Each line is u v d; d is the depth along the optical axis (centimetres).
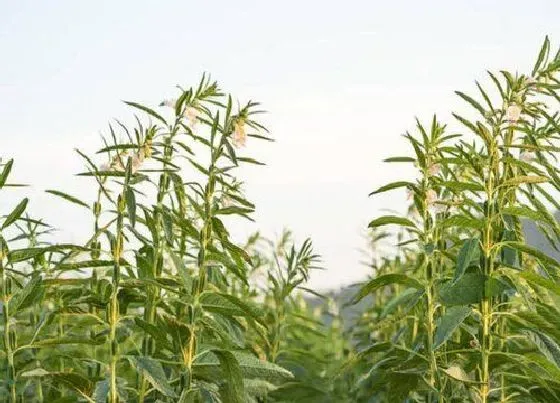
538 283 346
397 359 382
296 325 585
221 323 389
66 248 354
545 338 352
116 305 354
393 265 654
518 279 356
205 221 374
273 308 623
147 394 403
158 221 398
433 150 374
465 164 364
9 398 381
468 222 351
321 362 652
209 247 375
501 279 346
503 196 368
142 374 354
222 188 388
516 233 377
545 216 355
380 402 541
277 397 586
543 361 347
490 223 347
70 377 366
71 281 381
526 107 357
